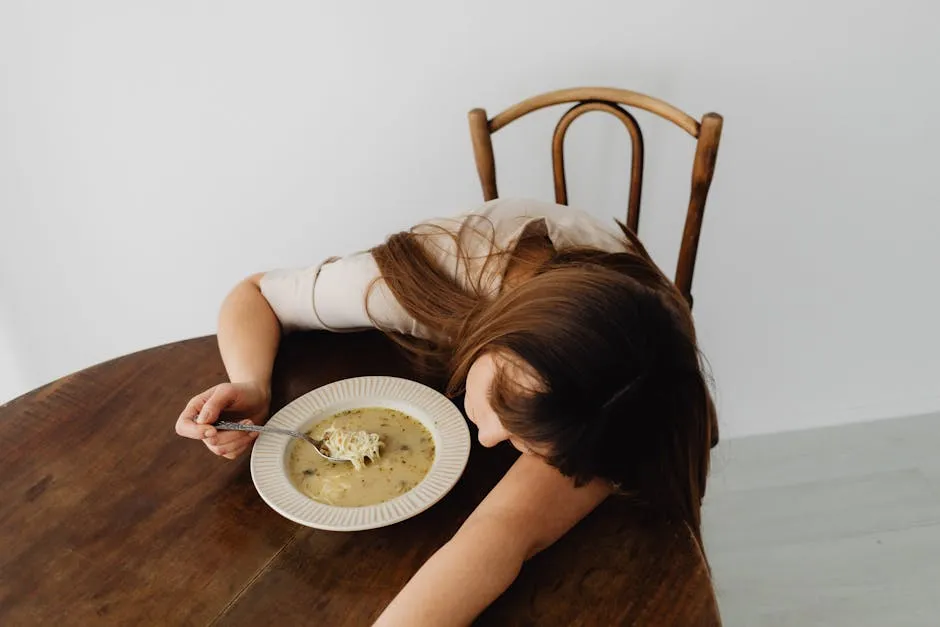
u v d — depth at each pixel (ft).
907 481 5.86
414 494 2.56
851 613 4.97
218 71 4.34
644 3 4.26
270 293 3.50
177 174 4.71
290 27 4.22
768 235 5.24
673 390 2.43
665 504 2.58
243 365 3.18
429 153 4.74
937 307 5.74
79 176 4.66
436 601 2.20
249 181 4.78
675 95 4.60
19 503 2.70
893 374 6.11
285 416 2.94
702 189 3.93
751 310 5.64
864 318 5.76
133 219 4.88
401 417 2.98
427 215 5.00
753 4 4.30
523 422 2.27
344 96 4.48
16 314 5.24
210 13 4.14
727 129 4.74
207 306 5.36
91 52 4.22
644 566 2.40
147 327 5.44
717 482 5.91
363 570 2.42
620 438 2.38
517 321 2.39
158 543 2.53
